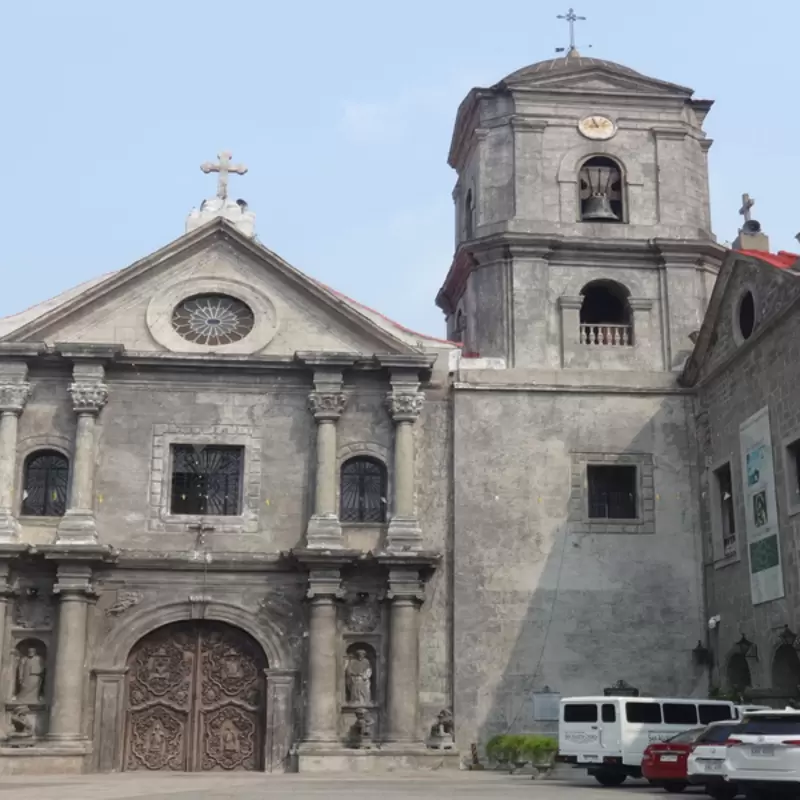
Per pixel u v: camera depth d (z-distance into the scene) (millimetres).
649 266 35969
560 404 33875
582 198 36719
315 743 30188
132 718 31172
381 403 33281
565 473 33375
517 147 36562
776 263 29172
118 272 33438
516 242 35375
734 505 31219
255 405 33125
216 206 34969
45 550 30562
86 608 30938
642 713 25781
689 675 32125
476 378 33938
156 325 33375
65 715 29906
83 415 32062
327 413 32625
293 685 31203
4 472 31562
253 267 34094
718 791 21000
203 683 31547
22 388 32250
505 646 31953
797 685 28047
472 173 38094
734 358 31406
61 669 30156
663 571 32812
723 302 32469
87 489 31578
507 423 33625
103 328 33312
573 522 33000
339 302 33594
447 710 31219
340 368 32906
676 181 36719
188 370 33062
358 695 31156
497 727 31344
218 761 31062
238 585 31766
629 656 32125
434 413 33719
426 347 34156
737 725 20016
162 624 31422
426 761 30312
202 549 31938
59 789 23812
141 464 32438
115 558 31203
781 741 18781
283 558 31594
